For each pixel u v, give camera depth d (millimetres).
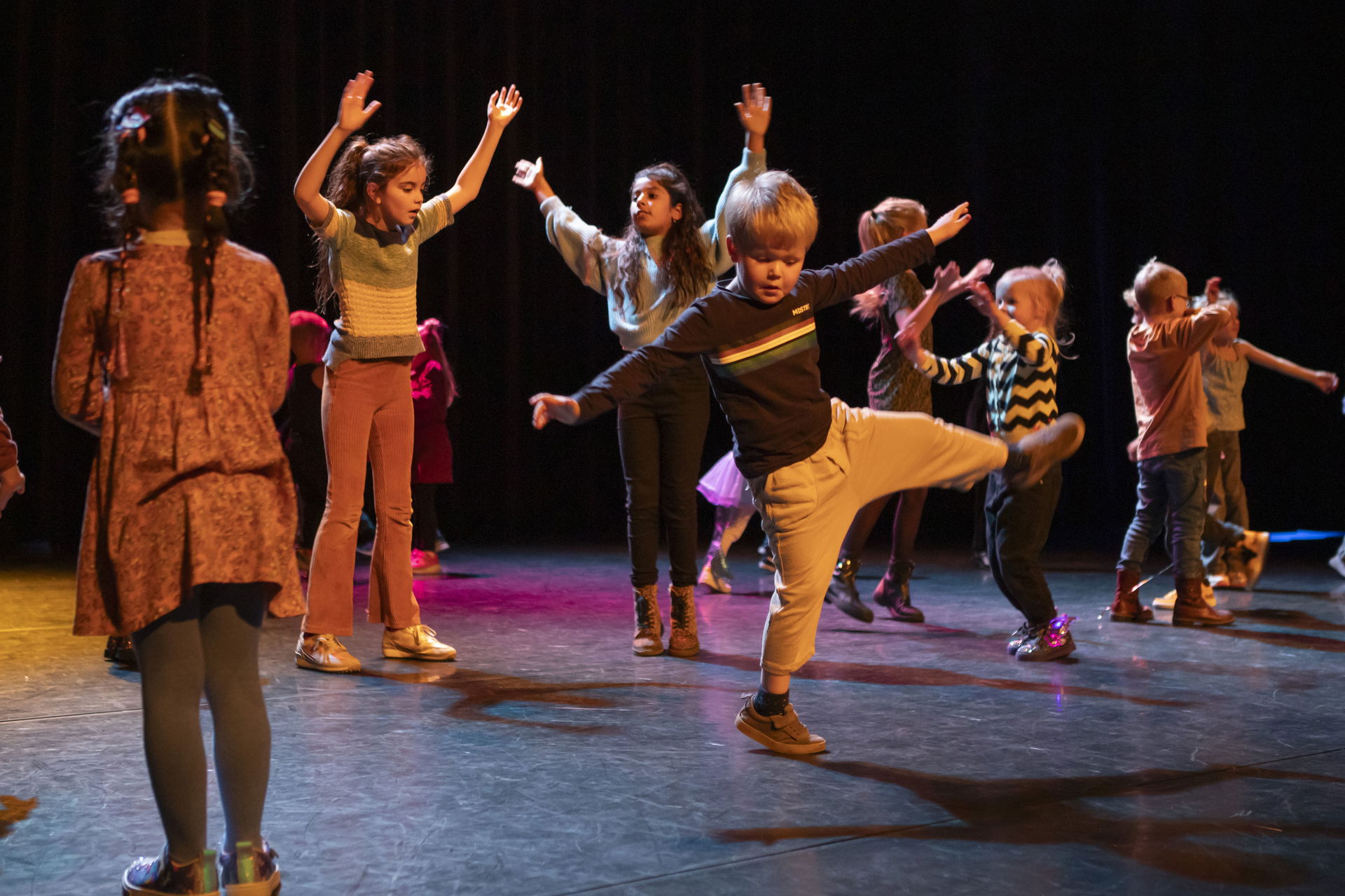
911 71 8914
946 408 8461
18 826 1919
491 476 8359
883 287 4020
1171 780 2166
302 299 7547
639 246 3471
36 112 6941
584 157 8531
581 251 3629
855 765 2271
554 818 1958
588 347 8602
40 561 6012
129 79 7102
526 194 8414
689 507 3430
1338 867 1728
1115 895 1628
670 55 8742
